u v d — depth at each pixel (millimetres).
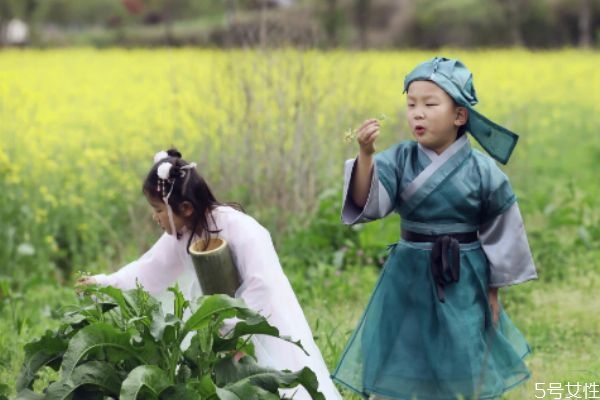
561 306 11758
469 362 7660
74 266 14047
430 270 7781
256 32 17719
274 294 7250
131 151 16719
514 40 52875
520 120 23391
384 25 55250
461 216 7781
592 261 13445
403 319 7875
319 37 17750
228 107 15734
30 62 33750
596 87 31078
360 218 7719
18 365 9227
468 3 54344
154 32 56500
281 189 14102
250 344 6969
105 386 6551
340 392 8602
